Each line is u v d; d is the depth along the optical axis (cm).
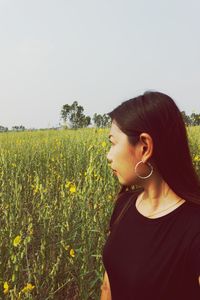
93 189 394
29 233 361
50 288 348
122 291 141
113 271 145
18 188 464
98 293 349
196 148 651
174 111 136
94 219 360
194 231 127
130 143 140
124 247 142
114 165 145
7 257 356
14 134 1188
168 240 131
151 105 137
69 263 364
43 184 584
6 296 321
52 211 427
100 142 545
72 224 392
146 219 140
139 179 142
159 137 135
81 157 668
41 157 759
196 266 124
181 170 134
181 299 127
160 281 129
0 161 638
